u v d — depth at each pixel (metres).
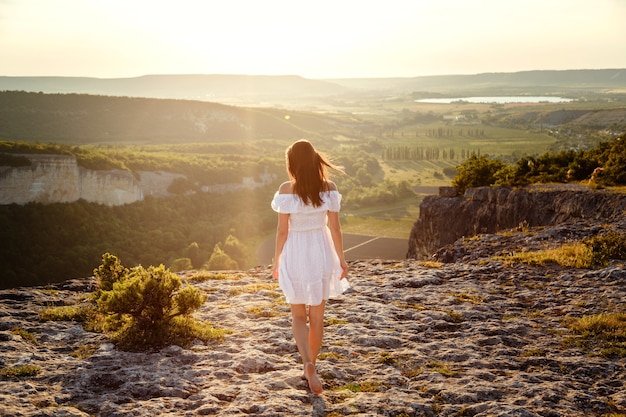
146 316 5.45
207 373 4.57
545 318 6.49
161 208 102.44
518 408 3.88
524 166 38.28
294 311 4.40
